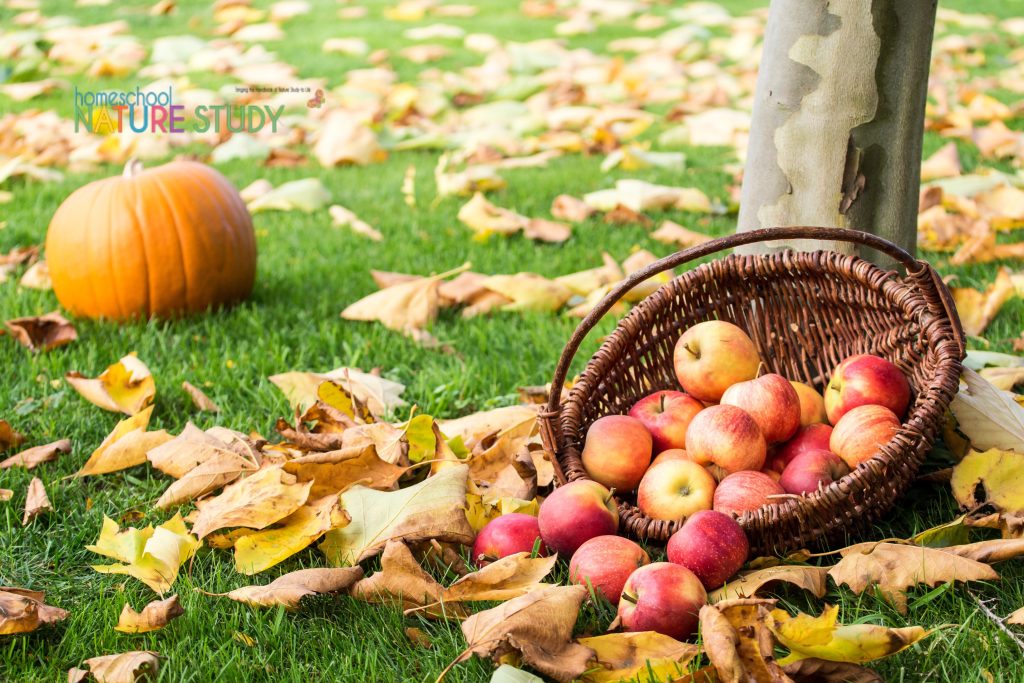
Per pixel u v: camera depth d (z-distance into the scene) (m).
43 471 2.69
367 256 4.62
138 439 2.73
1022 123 6.62
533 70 8.85
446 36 10.34
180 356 3.49
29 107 7.75
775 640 1.90
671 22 11.05
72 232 3.73
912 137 2.84
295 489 2.29
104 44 9.48
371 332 3.72
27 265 4.57
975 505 2.28
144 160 6.55
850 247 2.88
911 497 2.47
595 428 2.42
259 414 3.07
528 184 5.82
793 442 2.46
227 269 3.84
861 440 2.28
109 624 2.05
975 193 4.90
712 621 1.72
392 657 1.98
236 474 2.56
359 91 7.80
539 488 2.59
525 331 3.66
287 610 2.10
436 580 2.22
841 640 1.71
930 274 2.28
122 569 2.18
